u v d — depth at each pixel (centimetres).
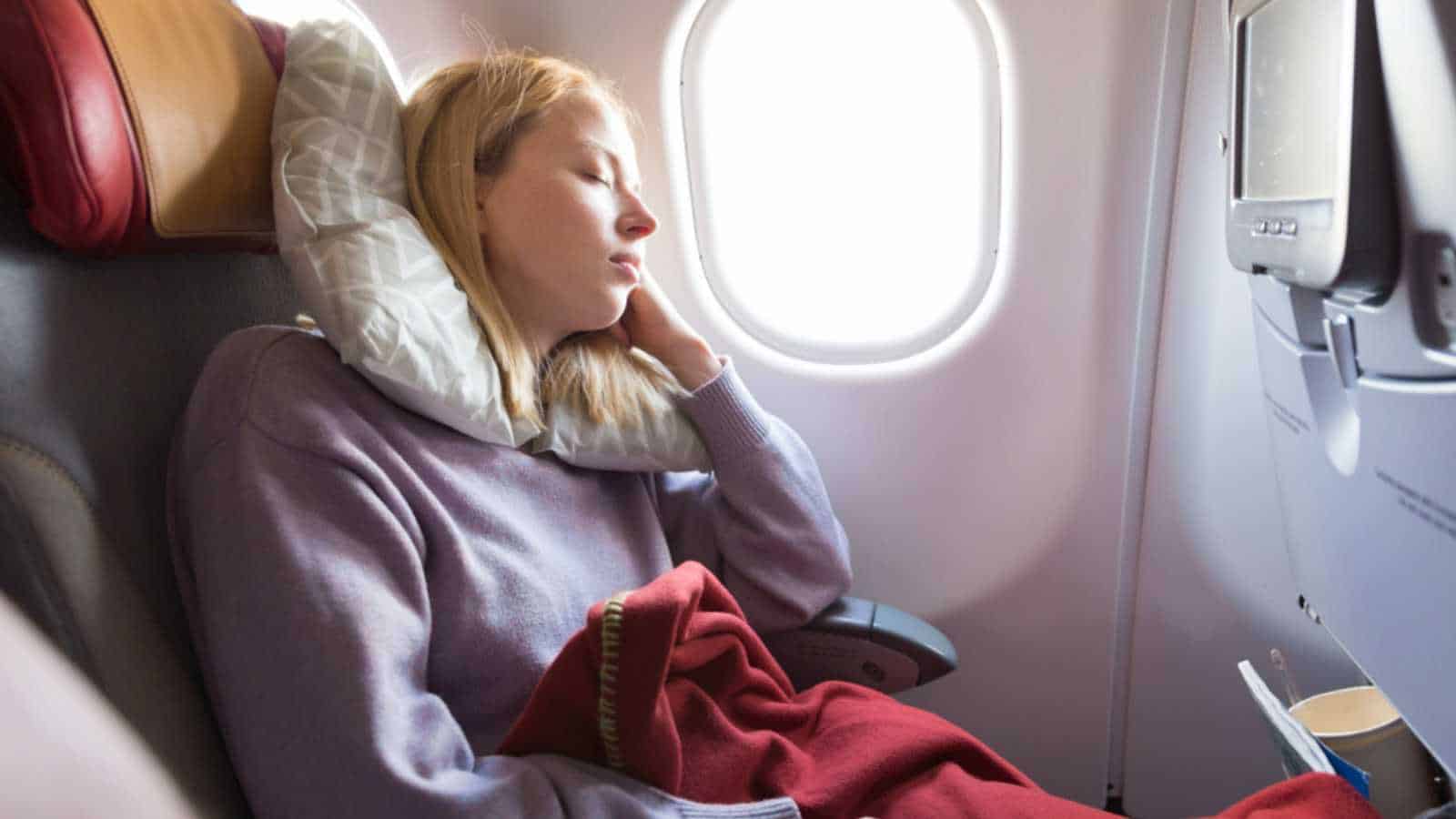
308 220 93
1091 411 152
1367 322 84
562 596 104
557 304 112
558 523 110
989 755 105
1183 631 160
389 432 96
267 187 98
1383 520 88
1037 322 149
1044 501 157
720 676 108
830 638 131
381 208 99
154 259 92
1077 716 167
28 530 73
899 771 101
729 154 145
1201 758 163
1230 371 147
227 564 83
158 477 88
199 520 86
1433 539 78
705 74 141
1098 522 158
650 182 146
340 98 100
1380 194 76
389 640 83
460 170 107
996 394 152
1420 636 85
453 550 94
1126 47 137
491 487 104
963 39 138
